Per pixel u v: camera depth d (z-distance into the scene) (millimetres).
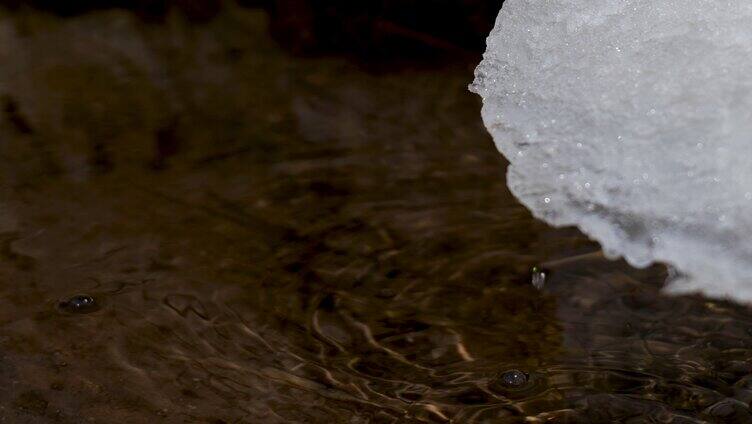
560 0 716
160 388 690
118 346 708
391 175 829
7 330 715
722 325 713
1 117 871
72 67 924
